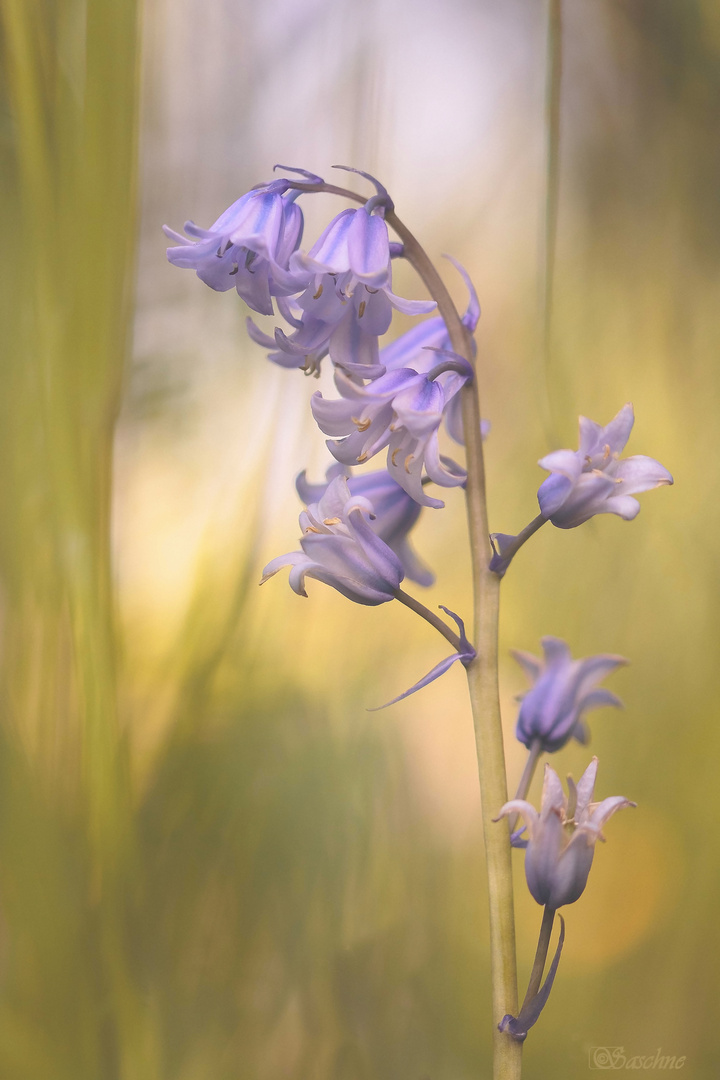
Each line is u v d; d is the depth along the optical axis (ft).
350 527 1.76
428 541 2.70
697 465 2.60
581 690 1.86
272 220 1.76
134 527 2.00
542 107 1.85
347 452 1.75
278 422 1.97
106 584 1.88
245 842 2.02
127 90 1.86
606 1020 2.15
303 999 2.04
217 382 2.01
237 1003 2.00
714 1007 2.15
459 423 1.84
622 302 2.66
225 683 2.00
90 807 1.89
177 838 1.98
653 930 2.26
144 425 2.00
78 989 1.90
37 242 1.86
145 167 2.00
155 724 1.97
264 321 2.03
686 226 2.66
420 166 2.39
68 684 1.90
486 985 2.14
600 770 2.45
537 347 1.84
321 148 1.99
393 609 2.31
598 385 2.60
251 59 2.00
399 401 1.74
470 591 2.64
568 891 1.73
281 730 2.05
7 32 1.86
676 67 2.62
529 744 1.86
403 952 2.09
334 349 1.78
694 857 2.27
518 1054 1.74
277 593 2.05
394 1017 2.08
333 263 1.75
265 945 2.03
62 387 1.86
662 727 2.43
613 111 2.66
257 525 1.96
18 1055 1.89
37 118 1.86
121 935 1.90
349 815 2.07
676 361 2.64
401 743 2.15
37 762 1.90
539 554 2.67
